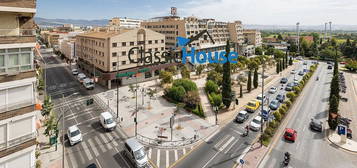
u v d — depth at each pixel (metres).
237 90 54.34
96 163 23.25
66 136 28.70
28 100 16.08
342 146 27.42
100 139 28.30
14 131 15.43
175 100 43.69
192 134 30.39
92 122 33.53
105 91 50.59
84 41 66.44
